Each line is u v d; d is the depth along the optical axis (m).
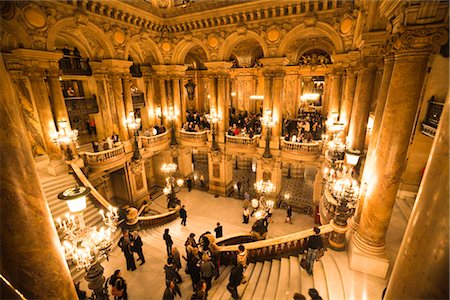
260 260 7.92
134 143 14.93
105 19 12.42
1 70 2.35
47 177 11.09
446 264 1.48
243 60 22.52
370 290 5.49
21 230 2.40
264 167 15.38
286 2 11.96
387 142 5.20
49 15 10.15
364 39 8.05
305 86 22.66
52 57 10.45
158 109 18.30
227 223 13.79
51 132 11.02
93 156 12.65
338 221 6.87
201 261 7.22
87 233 5.00
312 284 6.09
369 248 5.93
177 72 17.09
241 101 23.94
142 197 16.56
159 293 7.50
